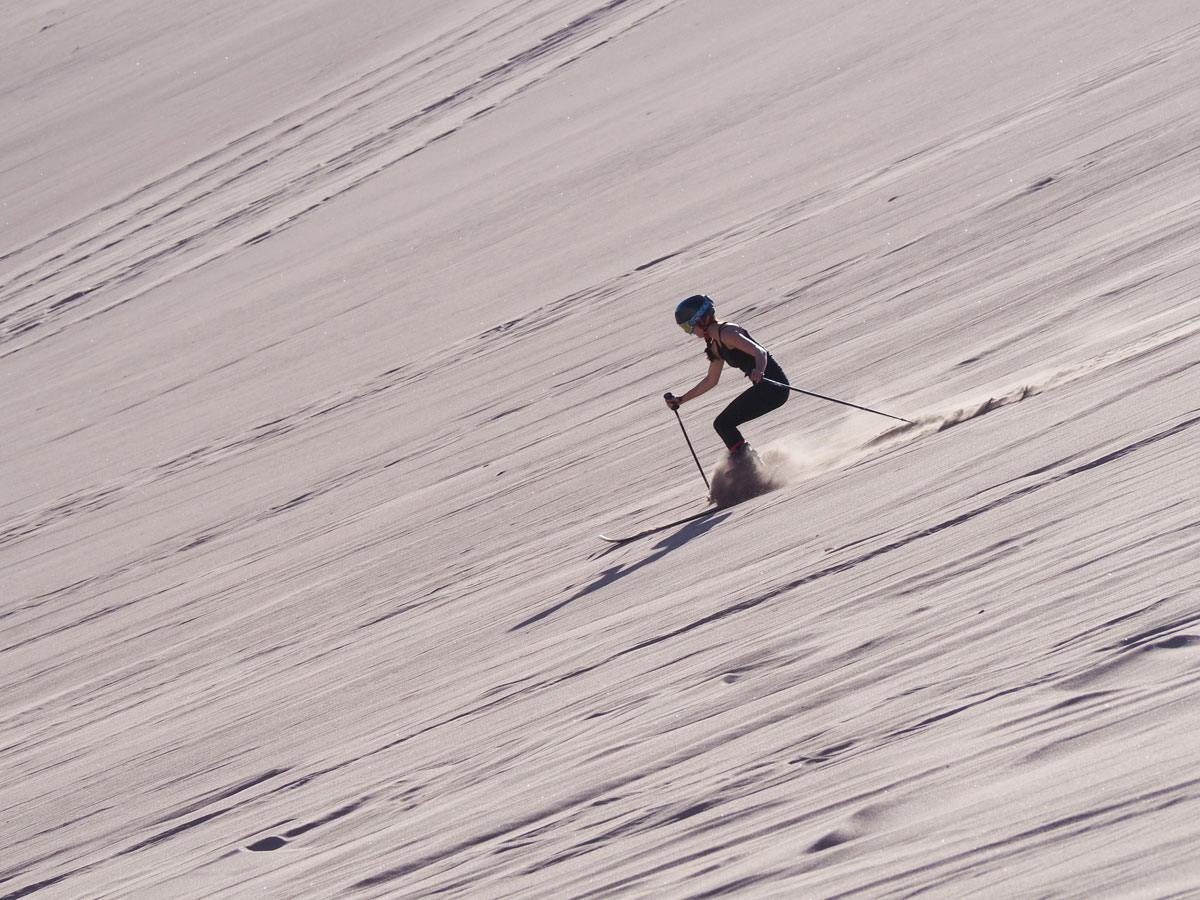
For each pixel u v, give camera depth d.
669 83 74.44
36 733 22.48
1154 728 6.50
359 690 16.45
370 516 30.22
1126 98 37.81
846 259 34.69
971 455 13.86
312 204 83.12
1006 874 5.66
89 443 52.72
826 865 6.49
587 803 9.12
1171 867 5.18
